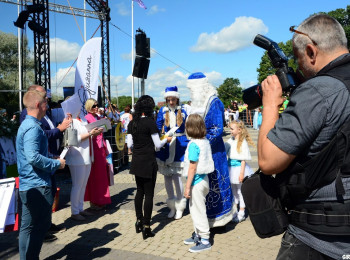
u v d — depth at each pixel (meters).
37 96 2.86
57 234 4.06
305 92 1.29
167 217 4.58
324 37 1.35
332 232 1.27
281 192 1.43
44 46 11.97
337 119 1.23
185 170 3.53
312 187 1.30
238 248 3.42
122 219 4.61
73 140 3.86
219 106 3.77
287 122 1.30
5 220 2.54
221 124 3.74
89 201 5.25
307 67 1.43
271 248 3.39
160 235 3.92
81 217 4.61
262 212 1.52
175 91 4.58
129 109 13.74
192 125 3.41
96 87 5.79
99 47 5.77
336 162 1.25
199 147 3.34
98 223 4.47
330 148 1.25
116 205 5.36
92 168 5.01
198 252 3.36
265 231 1.52
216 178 3.74
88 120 5.02
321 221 1.29
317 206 1.31
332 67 1.31
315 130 1.25
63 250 3.58
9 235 4.12
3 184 2.62
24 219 2.83
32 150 2.69
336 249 1.29
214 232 3.92
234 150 4.30
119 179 7.50
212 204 3.73
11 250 3.64
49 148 4.17
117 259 3.30
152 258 3.28
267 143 1.34
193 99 3.80
